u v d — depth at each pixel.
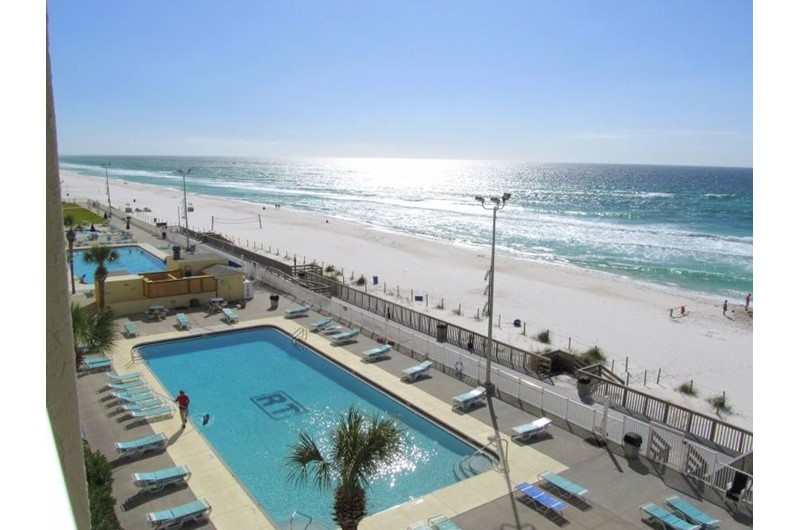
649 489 14.75
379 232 77.00
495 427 18.17
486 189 187.00
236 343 26.23
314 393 21.23
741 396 25.69
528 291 44.69
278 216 93.19
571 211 112.25
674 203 131.12
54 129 2.89
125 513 13.27
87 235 52.84
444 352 23.22
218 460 15.86
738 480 14.12
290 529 13.17
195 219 85.88
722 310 40.47
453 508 13.90
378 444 11.16
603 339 33.53
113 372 21.59
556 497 14.38
